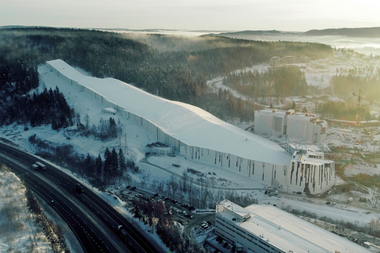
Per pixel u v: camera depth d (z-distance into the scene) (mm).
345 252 150375
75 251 165375
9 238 165125
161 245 170000
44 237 170125
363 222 193625
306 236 162000
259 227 167875
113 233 179375
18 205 195000
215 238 179750
